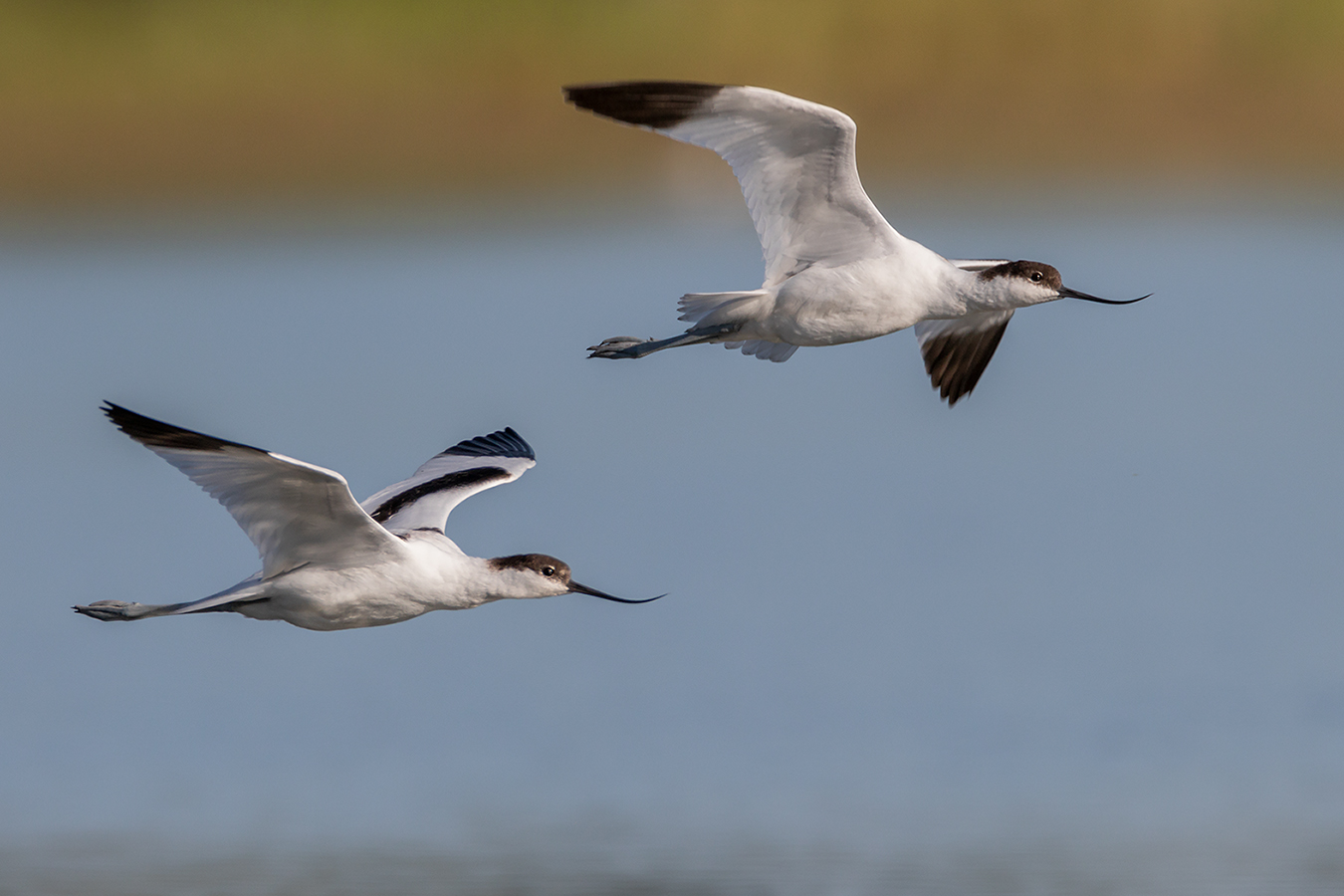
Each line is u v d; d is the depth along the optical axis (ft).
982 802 43.55
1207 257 110.01
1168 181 127.85
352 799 44.45
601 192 127.44
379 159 128.57
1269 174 129.80
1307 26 131.85
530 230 120.78
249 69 130.41
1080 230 118.21
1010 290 38.37
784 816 42.70
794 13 130.00
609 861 40.47
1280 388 82.33
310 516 31.60
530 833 42.06
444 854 41.09
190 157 128.57
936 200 128.26
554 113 129.18
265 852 41.11
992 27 130.21
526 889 39.01
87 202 127.13
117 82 129.90
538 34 131.03
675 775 45.68
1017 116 129.29
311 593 32.53
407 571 33.04
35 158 128.26
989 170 128.57
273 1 132.16
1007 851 40.52
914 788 44.50
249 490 31.14
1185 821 42.24
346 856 40.93
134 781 45.83
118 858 40.96
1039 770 45.44
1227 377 83.92
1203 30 130.82
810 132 35.88
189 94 129.70
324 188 127.75
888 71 129.70
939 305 38.04
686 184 126.52
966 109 129.70
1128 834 41.57
